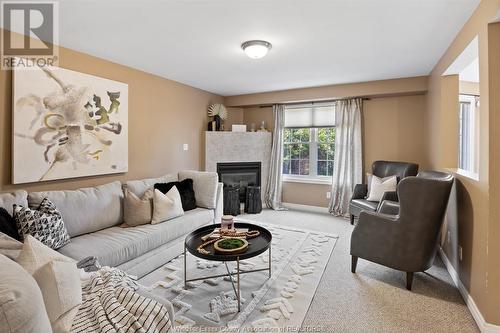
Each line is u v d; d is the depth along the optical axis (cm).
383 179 395
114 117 325
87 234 248
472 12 208
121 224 283
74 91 281
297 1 195
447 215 270
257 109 562
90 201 257
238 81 430
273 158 531
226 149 508
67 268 122
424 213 215
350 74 386
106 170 316
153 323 123
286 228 397
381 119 452
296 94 482
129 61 329
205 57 316
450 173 264
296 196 531
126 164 341
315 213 493
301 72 377
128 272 229
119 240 232
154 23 229
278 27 237
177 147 435
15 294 72
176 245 286
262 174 536
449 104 304
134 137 359
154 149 391
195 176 374
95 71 307
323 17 219
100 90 308
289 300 210
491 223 173
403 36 254
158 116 397
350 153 462
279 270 260
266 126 553
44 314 79
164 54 305
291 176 539
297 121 525
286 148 550
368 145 463
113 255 215
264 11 210
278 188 527
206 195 358
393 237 229
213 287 228
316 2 196
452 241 251
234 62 334
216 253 204
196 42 270
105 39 261
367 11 209
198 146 484
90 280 151
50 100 261
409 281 227
